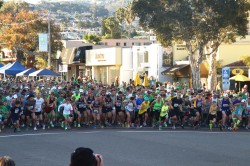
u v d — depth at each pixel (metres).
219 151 17.45
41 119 25.55
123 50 55.41
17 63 44.88
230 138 21.62
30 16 66.88
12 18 67.75
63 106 25.47
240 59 47.97
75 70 67.88
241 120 26.53
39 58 68.62
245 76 41.03
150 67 51.94
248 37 48.62
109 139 20.78
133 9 42.53
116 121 27.45
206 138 21.52
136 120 27.12
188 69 47.72
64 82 37.59
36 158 15.70
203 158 15.84
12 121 24.52
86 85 34.09
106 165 14.29
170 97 27.48
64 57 69.00
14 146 18.67
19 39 65.62
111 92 27.73
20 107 24.28
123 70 55.38
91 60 61.94
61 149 17.78
